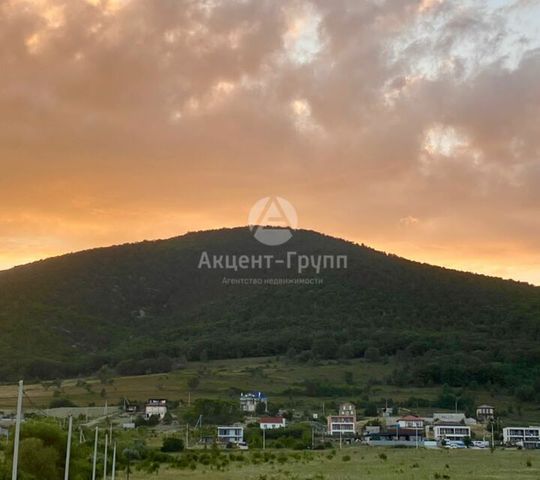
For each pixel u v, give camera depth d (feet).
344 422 655.35
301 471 382.22
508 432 633.61
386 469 390.21
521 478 343.05
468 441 623.36
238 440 586.86
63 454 270.67
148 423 638.53
